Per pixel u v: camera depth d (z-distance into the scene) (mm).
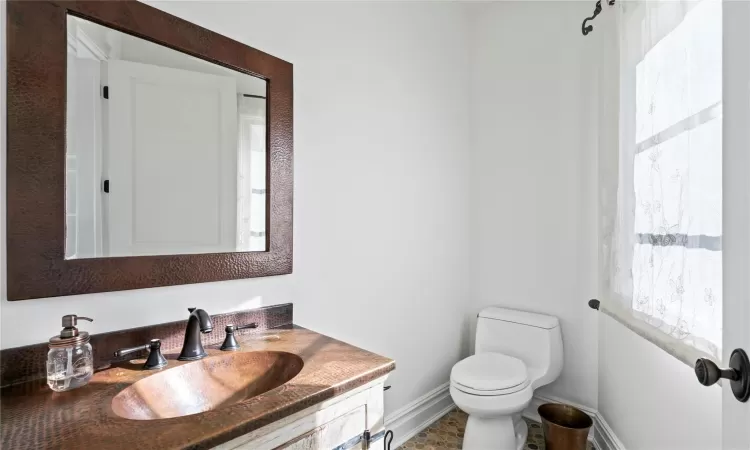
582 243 1926
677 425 1095
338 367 945
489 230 2307
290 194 1384
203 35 1150
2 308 831
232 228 1230
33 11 853
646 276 1194
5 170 831
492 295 2287
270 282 1349
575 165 1958
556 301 2023
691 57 956
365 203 1719
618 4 1428
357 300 1685
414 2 1984
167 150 1091
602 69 1609
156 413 867
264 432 725
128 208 1014
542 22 2096
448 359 2209
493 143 2297
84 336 847
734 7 546
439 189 2150
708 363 551
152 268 1043
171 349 1072
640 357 1359
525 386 1585
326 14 1541
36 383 841
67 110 910
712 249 872
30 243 854
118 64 996
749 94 515
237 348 1090
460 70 2307
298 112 1441
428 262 2076
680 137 1007
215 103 1195
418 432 1960
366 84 1719
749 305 509
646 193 1199
